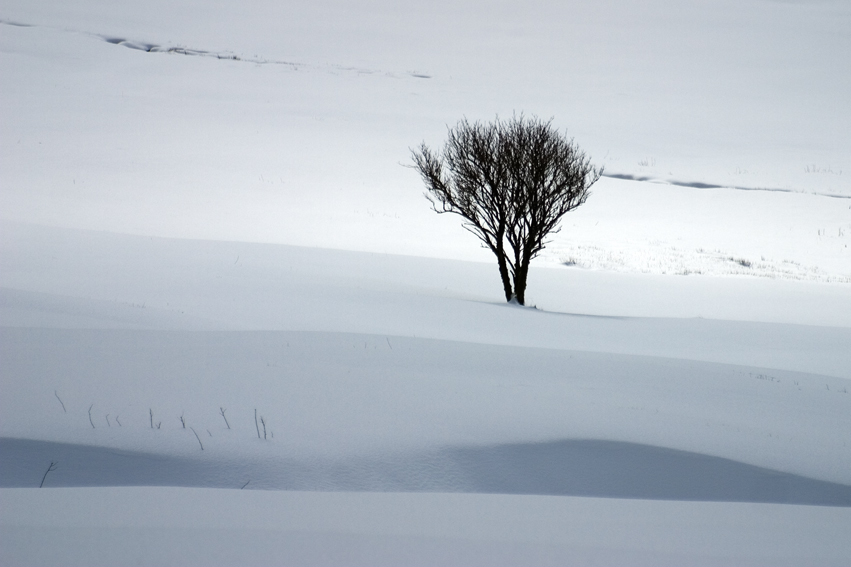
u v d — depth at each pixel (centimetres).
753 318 11738
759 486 2898
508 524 1936
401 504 2069
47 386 3559
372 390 3825
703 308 12369
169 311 7050
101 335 4878
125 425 3053
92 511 1869
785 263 16938
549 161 10706
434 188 11281
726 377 5431
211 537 1717
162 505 1942
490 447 3061
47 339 4597
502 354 5462
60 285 8825
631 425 3484
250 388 3734
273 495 2097
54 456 2712
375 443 2988
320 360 4631
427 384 4059
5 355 4106
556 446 3127
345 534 1781
